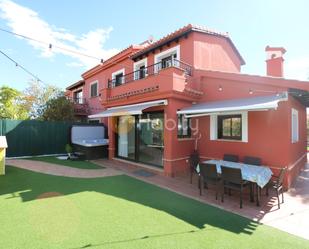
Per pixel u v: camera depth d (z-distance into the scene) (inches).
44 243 218.8
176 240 231.1
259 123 474.3
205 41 670.5
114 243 221.9
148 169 593.9
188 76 579.5
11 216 282.7
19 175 508.7
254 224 276.2
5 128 759.1
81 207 319.6
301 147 652.7
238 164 426.9
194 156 529.3
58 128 874.1
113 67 1003.3
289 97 441.1
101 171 579.5
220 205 342.0
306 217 300.2
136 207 325.1
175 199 367.2
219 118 569.6
